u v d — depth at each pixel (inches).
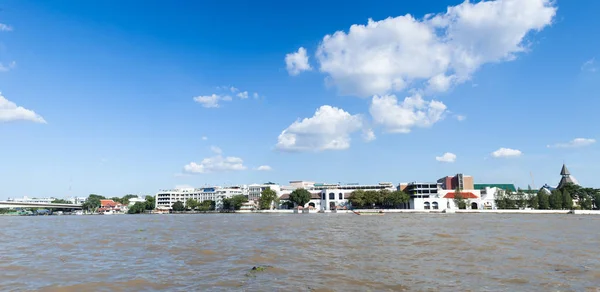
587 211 6732.3
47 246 1659.7
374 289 812.0
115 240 1894.7
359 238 1926.7
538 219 4284.0
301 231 2463.1
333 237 1995.6
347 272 1000.9
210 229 2728.8
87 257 1296.8
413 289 812.0
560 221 3759.8
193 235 2181.3
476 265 1098.7
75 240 1926.7
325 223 3518.7
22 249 1555.1
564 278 916.6
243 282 883.4
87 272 1019.3
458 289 811.4
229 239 1915.6
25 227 3398.1
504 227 2753.4
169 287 839.1
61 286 858.8
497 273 980.6
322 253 1368.1
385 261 1179.9
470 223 3358.8
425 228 2667.3
